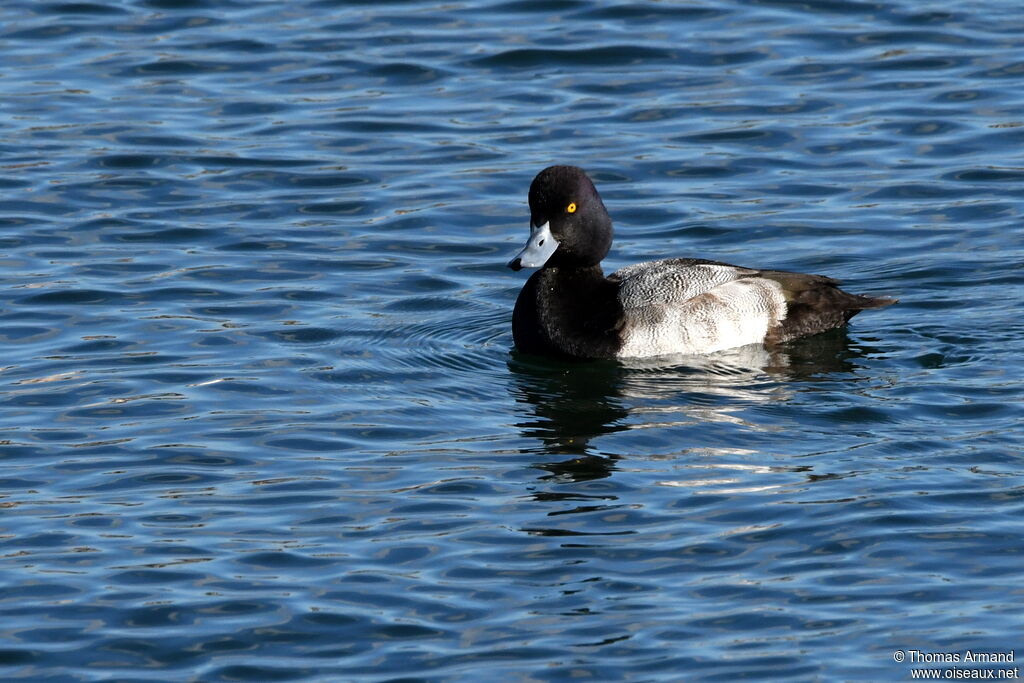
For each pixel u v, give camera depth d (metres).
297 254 17.02
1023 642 9.40
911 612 9.78
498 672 9.27
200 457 12.30
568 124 19.94
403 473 12.00
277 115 20.34
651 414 13.06
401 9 23.22
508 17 22.81
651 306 14.45
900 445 12.17
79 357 14.39
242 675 9.31
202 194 18.48
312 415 13.16
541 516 11.21
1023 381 13.38
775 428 12.63
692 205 18.00
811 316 14.66
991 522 10.84
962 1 22.86
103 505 11.48
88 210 18.03
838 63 21.16
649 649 9.48
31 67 21.42
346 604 10.05
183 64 21.59
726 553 10.59
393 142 19.67
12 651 9.57
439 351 14.74
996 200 17.80
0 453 12.37
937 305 15.29
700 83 20.81
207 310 15.56
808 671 9.20
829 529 10.84
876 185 18.34
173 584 10.33
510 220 17.88
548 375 14.13
